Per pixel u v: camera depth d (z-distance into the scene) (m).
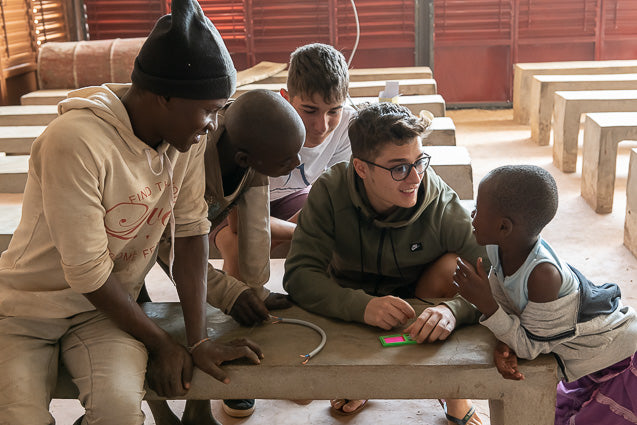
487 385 1.46
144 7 6.34
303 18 6.38
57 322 1.47
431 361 1.46
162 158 1.40
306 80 2.09
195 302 1.52
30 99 4.90
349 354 1.50
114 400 1.36
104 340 1.44
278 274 2.98
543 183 1.37
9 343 1.42
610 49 6.43
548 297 1.39
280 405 2.04
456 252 1.77
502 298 1.52
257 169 1.54
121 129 1.32
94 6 6.35
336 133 2.40
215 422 1.92
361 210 1.75
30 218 1.39
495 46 6.50
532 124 5.27
